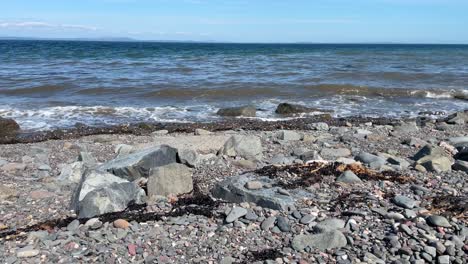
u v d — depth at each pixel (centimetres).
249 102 1025
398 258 251
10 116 834
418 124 782
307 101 1059
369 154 466
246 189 338
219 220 303
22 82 1196
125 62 2000
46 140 649
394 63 2177
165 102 1004
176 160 427
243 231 284
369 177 385
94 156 511
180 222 297
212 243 269
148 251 260
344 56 2864
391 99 1123
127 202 333
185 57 2502
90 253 257
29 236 277
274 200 317
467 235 274
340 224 288
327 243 262
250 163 441
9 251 260
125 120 826
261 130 712
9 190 358
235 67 1778
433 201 332
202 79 1328
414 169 421
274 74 1501
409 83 1372
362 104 1049
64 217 315
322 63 2084
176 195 354
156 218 304
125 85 1174
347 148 538
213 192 356
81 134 690
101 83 1203
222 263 247
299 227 288
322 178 381
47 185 388
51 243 268
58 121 807
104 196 321
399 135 653
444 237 272
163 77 1372
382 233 278
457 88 1265
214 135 621
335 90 1190
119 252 259
